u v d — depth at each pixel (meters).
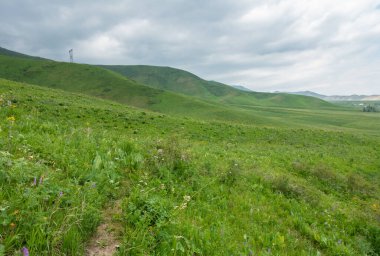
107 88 168.88
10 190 4.46
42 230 3.80
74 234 4.07
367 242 9.21
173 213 5.52
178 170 8.84
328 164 23.19
